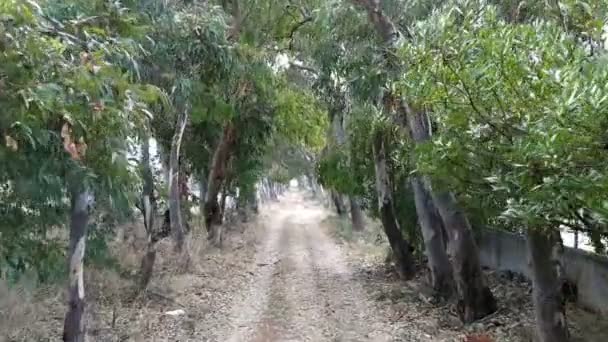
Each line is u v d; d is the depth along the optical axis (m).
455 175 5.45
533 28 4.44
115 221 11.61
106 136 5.20
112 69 5.07
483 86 4.43
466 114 4.79
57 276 8.01
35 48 4.19
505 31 4.31
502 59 4.21
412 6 9.30
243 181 20.78
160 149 17.03
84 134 4.93
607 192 3.72
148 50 9.03
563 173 3.94
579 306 9.28
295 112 18.64
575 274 9.50
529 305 9.76
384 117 11.73
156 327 9.48
